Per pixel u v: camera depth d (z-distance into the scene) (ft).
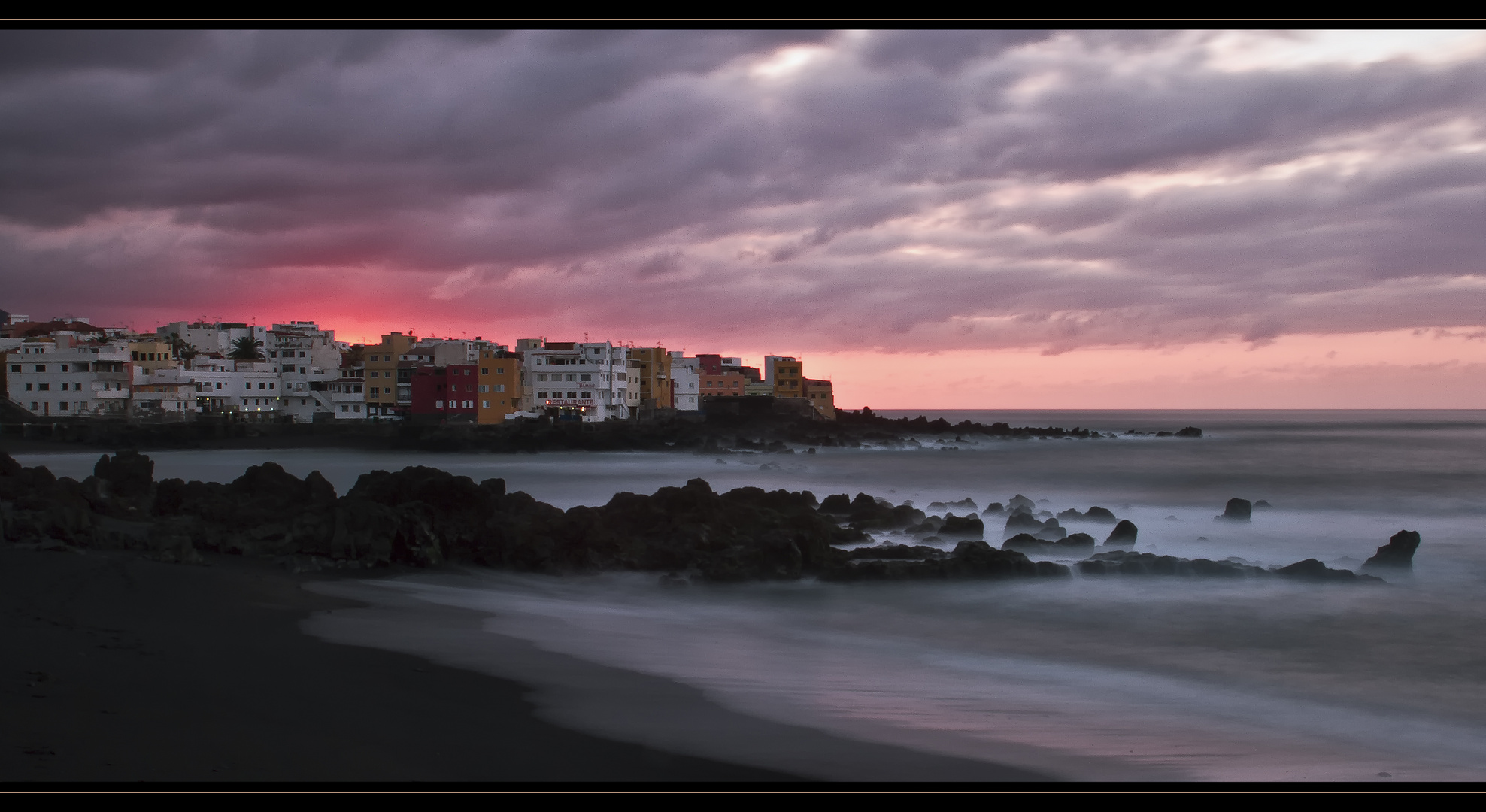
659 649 69.51
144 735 37.17
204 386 455.63
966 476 295.48
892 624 87.40
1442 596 100.58
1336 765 49.88
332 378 497.87
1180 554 134.41
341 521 96.32
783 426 483.51
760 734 47.26
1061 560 122.11
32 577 68.33
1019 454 435.94
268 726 40.73
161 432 368.89
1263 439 623.36
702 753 43.09
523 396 467.52
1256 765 48.62
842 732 48.83
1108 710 60.13
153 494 119.24
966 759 45.52
